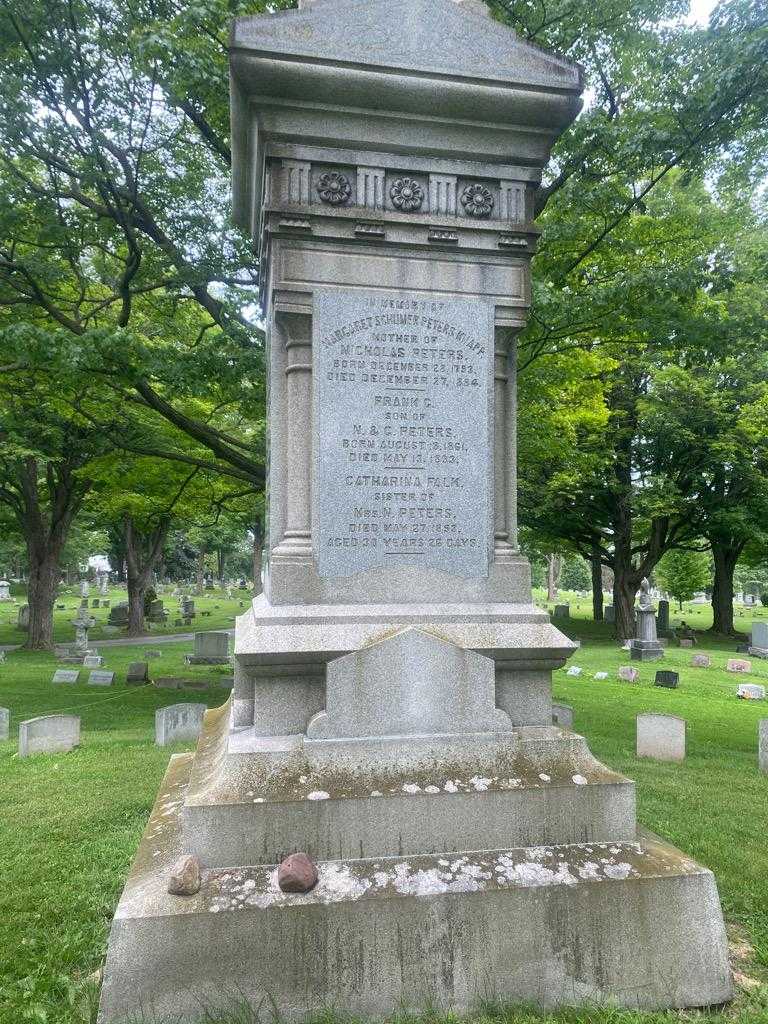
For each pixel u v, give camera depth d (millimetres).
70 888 4148
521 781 3482
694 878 3223
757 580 61906
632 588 28484
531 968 3041
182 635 29750
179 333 13445
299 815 3219
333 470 3844
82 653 21422
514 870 3180
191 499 17953
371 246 3920
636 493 25750
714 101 7812
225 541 56750
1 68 9242
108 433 13352
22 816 5723
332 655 3553
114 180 10031
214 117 9758
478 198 4012
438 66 3771
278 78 3641
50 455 19469
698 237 10586
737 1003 3131
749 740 11469
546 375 11719
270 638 3545
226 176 10711
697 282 9031
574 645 3805
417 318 3949
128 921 2805
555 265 9945
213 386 11133
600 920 3107
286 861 3074
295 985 2867
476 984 2992
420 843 3311
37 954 3398
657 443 25828
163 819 3742
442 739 3568
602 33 8805
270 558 3936
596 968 3080
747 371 24203
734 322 9336
